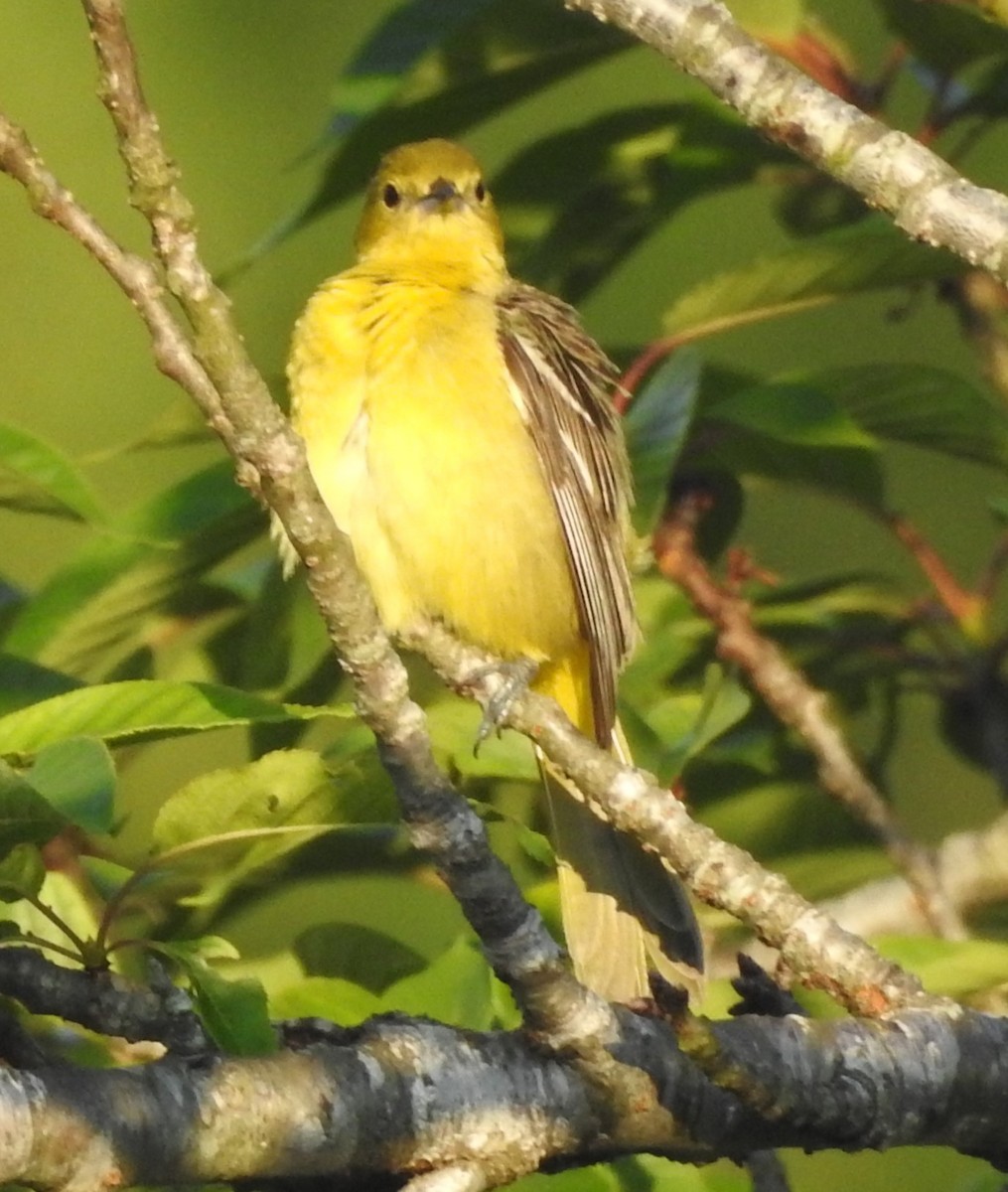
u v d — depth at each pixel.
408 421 10.53
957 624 11.74
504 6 10.75
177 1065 7.01
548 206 11.85
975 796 15.38
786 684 11.00
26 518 15.77
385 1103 7.29
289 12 17.70
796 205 12.78
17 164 6.36
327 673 10.49
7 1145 6.57
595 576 10.75
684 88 17.09
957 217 7.93
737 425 10.86
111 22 6.13
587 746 8.20
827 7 15.70
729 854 8.07
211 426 6.71
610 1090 7.52
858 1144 7.93
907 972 8.23
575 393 10.93
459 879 7.20
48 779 7.20
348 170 10.73
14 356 16.72
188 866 9.02
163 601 10.45
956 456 11.30
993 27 10.80
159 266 6.70
